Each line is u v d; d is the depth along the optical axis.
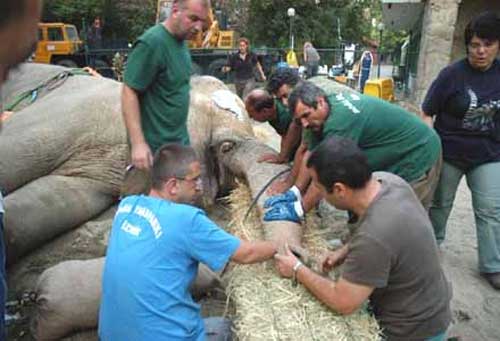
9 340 3.12
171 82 3.16
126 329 2.13
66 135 4.08
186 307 2.20
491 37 3.38
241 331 2.18
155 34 3.03
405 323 2.17
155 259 2.12
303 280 2.31
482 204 3.75
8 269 3.74
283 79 3.54
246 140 4.68
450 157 3.80
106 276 2.21
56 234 3.93
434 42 10.45
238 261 2.22
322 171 2.08
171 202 2.26
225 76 16.05
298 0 30.41
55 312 2.88
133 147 3.06
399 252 2.03
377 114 2.91
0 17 0.81
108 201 4.27
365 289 2.06
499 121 3.63
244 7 31.47
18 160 3.93
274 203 3.01
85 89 4.77
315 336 2.13
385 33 36.59
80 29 29.05
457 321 3.38
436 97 3.73
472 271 4.05
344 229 3.85
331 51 23.72
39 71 5.20
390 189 2.14
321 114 2.73
